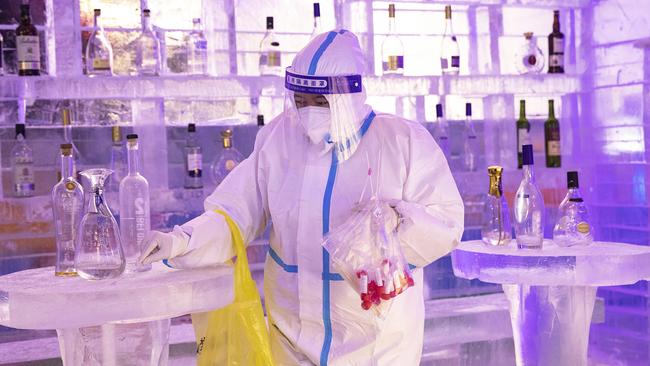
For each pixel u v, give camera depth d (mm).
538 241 2119
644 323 3141
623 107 3312
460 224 1615
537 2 3488
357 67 1619
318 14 2857
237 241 1640
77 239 1503
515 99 3492
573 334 2119
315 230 1623
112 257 1495
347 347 1608
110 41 2957
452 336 2752
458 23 3436
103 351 1681
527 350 2182
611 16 3359
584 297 2113
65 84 2670
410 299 1625
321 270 1615
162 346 1789
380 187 1623
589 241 2201
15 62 2859
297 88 1601
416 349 1650
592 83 3482
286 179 1675
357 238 1469
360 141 1646
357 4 3246
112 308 1372
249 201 1711
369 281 1450
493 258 2018
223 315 1606
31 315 1364
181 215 2867
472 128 3373
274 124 1761
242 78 2877
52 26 2873
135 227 1604
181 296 1440
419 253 1567
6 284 1479
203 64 3035
